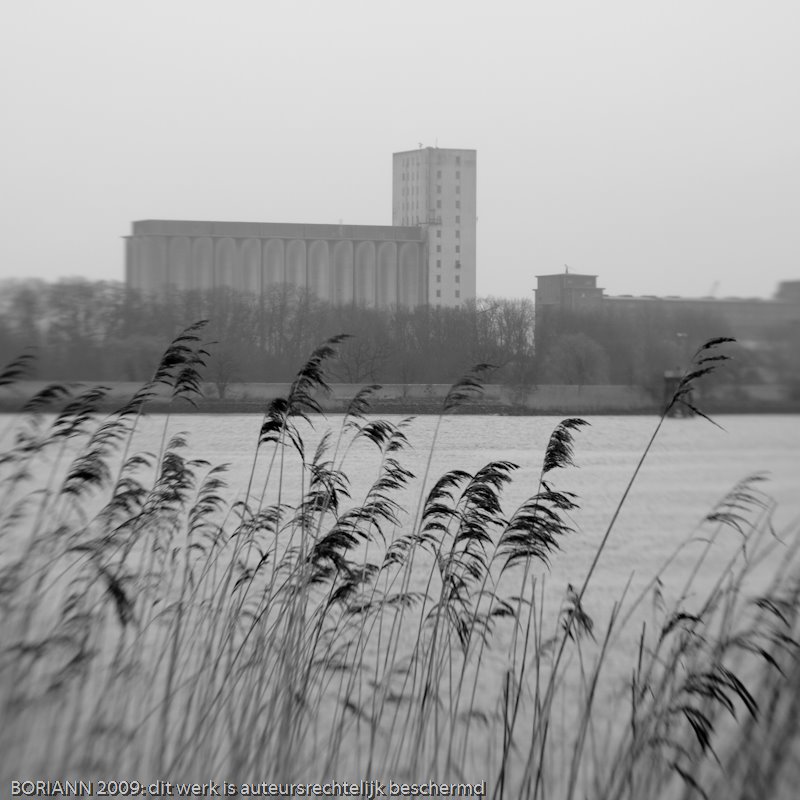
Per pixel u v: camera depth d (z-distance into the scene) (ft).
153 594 53.16
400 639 56.90
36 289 247.91
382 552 68.85
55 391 50.49
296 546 52.44
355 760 42.27
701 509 165.17
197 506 54.08
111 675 44.60
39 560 52.90
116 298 255.29
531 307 346.13
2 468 52.65
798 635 40.40
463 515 45.32
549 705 40.42
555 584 84.53
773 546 47.73
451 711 43.78
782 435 263.49
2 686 42.19
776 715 38.04
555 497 43.27
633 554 104.12
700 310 310.04
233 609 51.08
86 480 50.21
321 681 46.32
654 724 38.06
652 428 285.02
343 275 608.60
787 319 300.20
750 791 36.35
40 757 38.52
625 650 53.98
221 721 44.16
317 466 50.75
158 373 49.60
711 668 36.68
